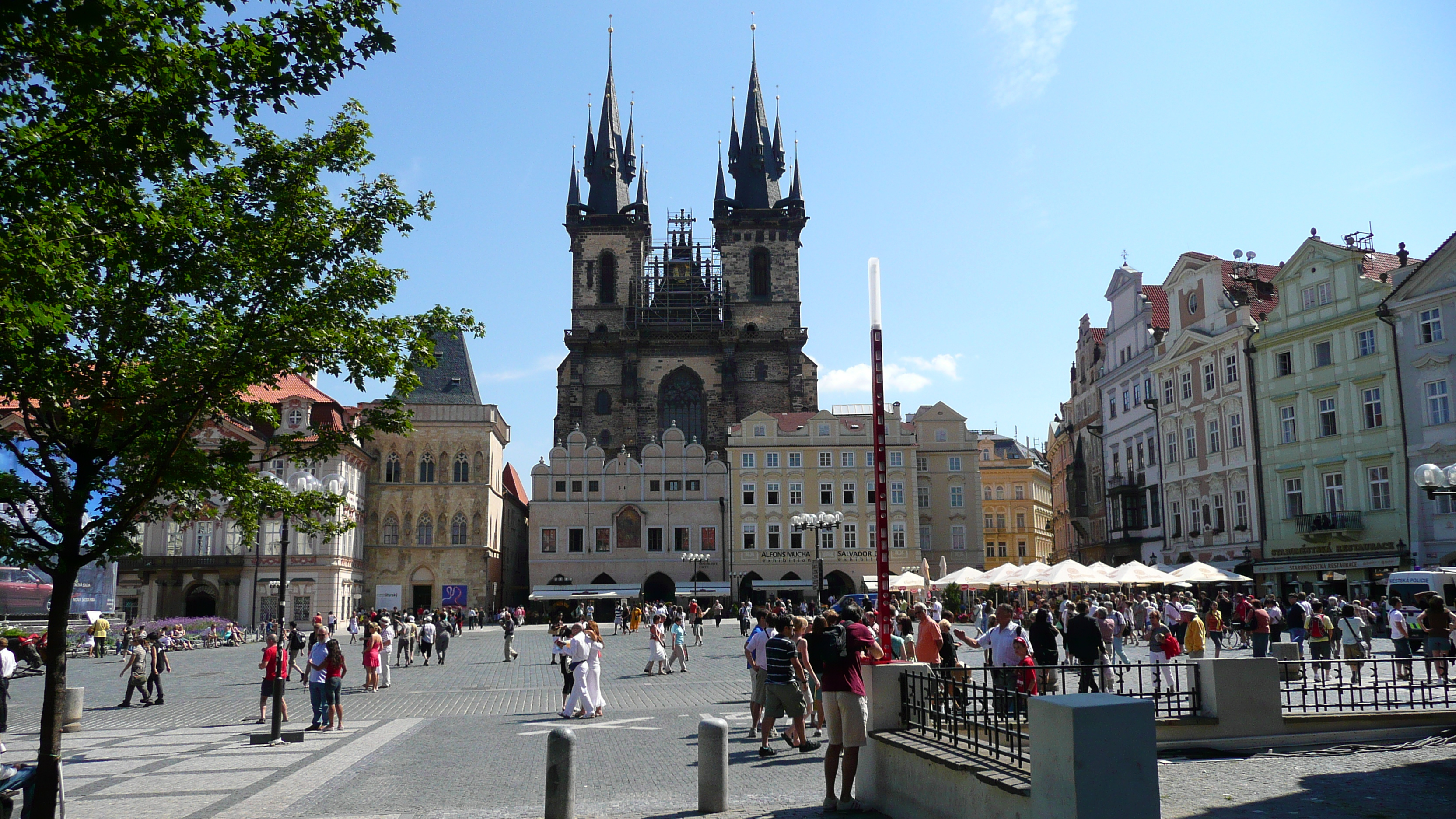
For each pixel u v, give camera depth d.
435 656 55.47
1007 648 20.97
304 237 16.70
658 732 24.14
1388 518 56.44
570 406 126.25
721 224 134.75
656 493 102.44
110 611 69.69
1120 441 85.81
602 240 133.75
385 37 13.11
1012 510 146.38
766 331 129.00
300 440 18.16
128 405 14.97
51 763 14.12
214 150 12.41
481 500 101.94
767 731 19.41
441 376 106.06
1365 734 17.77
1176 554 74.75
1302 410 62.34
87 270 13.86
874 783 14.71
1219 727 17.20
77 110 11.79
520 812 15.47
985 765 11.82
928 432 111.44
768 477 102.88
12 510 15.32
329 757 21.50
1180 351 74.12
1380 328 57.50
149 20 11.34
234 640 74.94
